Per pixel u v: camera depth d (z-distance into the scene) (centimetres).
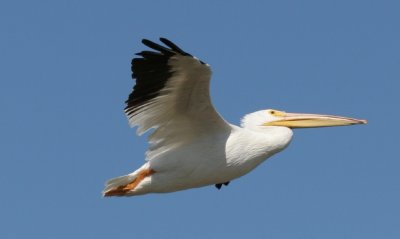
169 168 1557
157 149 1561
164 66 1445
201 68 1435
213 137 1559
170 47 1409
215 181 1591
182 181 1570
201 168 1561
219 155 1561
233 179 1605
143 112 1502
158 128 1535
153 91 1473
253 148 1586
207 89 1476
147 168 1565
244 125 1716
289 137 1648
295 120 1703
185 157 1554
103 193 1575
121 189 1573
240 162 1576
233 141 1568
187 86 1472
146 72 1458
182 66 1435
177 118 1526
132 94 1473
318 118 1708
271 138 1620
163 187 1571
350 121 1700
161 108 1505
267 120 1711
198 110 1516
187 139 1557
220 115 1542
